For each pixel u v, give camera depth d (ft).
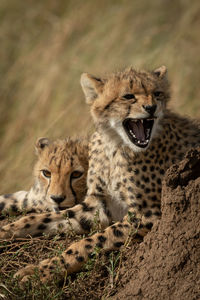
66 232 28.63
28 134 67.31
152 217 27.22
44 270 24.88
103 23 75.05
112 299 23.36
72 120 61.41
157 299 22.38
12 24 86.84
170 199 23.17
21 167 59.82
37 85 72.38
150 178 27.81
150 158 27.94
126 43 69.77
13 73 77.77
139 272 23.66
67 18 81.35
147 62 65.41
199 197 22.65
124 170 28.02
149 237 24.35
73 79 68.49
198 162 23.21
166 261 22.77
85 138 34.45
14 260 27.09
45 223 29.35
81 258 25.39
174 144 29.01
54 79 70.44
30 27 85.05
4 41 83.87
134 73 29.71
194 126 30.81
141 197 27.68
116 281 24.23
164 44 67.82
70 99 65.31
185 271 22.33
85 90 30.32
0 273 25.53
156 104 27.91
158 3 73.77
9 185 58.23
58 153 32.19
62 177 31.35
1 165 61.82
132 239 26.50
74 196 31.60
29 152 61.31
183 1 73.20
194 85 61.05
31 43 82.23
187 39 67.05
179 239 22.72
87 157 32.32
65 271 24.98
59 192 31.04
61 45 77.00
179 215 23.02
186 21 69.56
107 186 29.27
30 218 29.40
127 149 28.12
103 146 29.30
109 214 29.99
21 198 34.22
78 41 76.13
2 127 71.82
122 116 28.25
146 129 28.48
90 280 24.71
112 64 67.31
